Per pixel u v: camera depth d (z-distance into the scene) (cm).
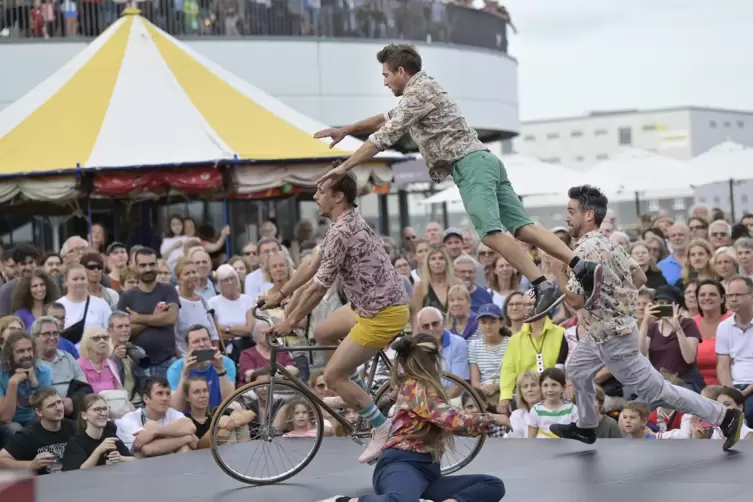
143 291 1350
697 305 1278
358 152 820
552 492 804
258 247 1562
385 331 824
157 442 1072
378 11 2777
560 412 1084
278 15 2689
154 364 1320
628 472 855
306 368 1160
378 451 830
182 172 1816
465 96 2886
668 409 1117
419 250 1656
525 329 1219
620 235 1692
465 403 916
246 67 2652
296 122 2048
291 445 902
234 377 1232
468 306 1330
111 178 1806
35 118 1952
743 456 890
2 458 1023
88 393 1111
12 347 1082
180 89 2003
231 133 1911
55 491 888
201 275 1482
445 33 2861
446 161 831
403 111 818
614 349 902
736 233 1878
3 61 2570
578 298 838
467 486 730
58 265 1496
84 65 2066
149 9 2567
